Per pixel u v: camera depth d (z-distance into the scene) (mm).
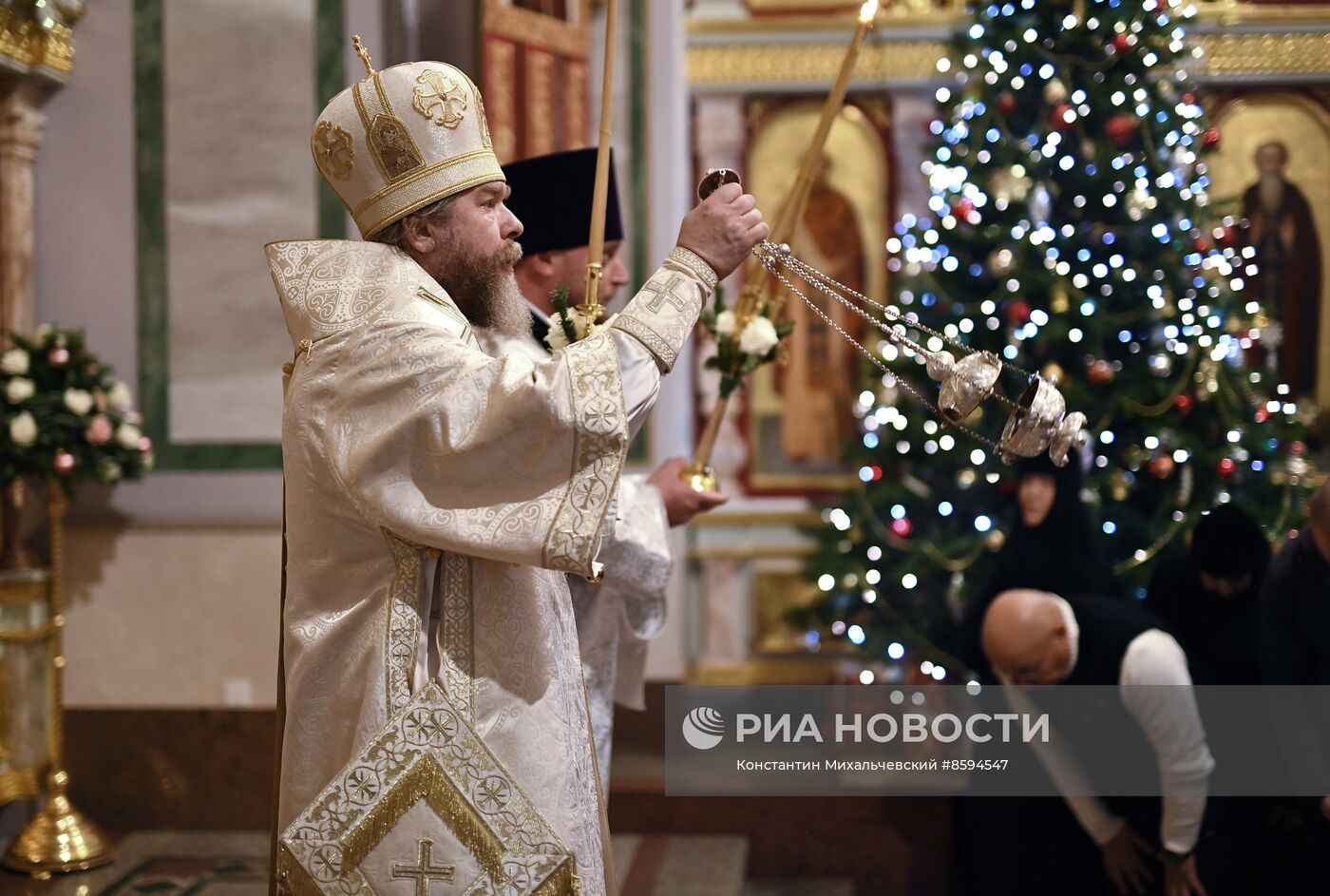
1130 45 4930
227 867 4277
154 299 4723
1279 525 4645
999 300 5074
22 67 4484
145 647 4715
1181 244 4988
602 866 1997
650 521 2689
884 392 5605
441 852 1795
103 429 4191
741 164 6855
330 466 1872
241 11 4707
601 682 2695
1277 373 5855
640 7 4863
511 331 2090
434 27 4852
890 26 6672
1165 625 3365
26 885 4117
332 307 1934
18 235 4621
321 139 2043
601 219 2402
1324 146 6234
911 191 6715
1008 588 4230
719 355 2779
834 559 5516
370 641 1890
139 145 4719
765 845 4555
